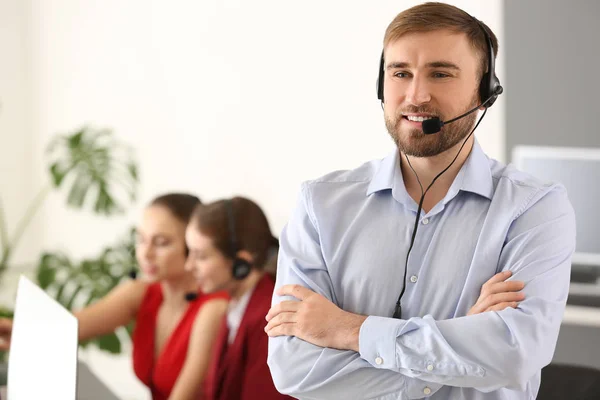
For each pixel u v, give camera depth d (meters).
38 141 5.89
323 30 4.63
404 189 1.85
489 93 1.81
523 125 4.72
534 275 1.74
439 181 1.84
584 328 4.24
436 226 1.82
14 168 5.89
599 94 4.59
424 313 1.79
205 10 5.05
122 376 5.56
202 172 5.17
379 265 1.83
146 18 5.29
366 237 1.86
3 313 4.26
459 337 1.68
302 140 4.75
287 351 1.83
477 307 1.74
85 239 5.73
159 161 5.34
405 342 1.71
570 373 2.17
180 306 3.01
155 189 5.38
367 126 4.52
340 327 1.79
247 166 4.96
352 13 4.52
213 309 2.81
